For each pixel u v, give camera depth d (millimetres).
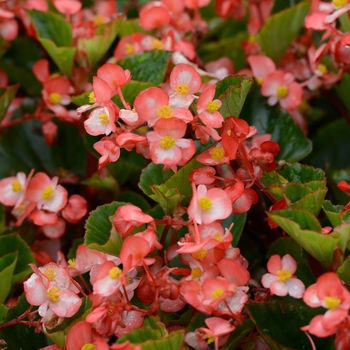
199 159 781
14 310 802
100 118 780
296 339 763
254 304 761
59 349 776
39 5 956
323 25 873
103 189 922
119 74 795
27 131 979
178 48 916
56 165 972
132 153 920
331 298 716
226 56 989
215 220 761
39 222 863
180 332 729
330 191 921
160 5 941
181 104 779
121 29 973
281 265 760
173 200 780
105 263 748
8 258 841
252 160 780
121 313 751
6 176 957
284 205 776
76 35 952
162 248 788
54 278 781
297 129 916
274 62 975
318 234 741
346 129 1009
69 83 921
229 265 749
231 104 817
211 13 1039
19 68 1002
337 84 950
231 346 764
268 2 988
